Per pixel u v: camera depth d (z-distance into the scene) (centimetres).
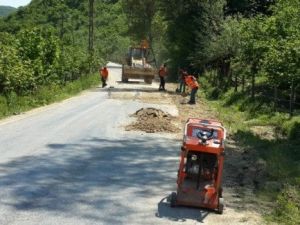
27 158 1255
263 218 880
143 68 4362
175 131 1795
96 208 898
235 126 1953
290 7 1716
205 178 934
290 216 879
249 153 1460
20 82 2338
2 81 2202
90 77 4222
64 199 940
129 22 8106
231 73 3306
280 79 1592
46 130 1683
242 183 1129
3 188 984
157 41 7762
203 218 869
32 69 2572
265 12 4297
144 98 2991
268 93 2545
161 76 3588
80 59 4188
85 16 12012
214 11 4078
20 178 1064
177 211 899
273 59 1543
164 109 2442
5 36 2844
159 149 1476
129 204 932
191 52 4928
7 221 802
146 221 841
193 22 5069
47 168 1166
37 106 2383
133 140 1595
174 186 1078
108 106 2500
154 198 977
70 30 10769
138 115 2111
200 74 4847
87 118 2022
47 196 951
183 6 5269
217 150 886
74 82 3619
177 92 3509
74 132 1675
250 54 2316
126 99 2902
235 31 3288
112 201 945
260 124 2000
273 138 1719
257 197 1016
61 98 2798
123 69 4353
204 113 2359
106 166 1226
